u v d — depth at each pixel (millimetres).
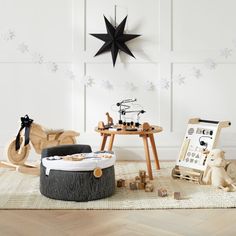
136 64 4336
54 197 2875
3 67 4312
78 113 4348
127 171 3842
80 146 3445
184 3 4293
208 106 4371
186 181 3461
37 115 4352
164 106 4352
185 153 3598
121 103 4109
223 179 3217
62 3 4277
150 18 4297
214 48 4320
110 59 4312
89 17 4285
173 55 4309
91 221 2447
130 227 2344
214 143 3441
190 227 2346
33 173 3564
